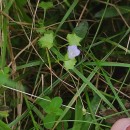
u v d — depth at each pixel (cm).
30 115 23
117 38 28
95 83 26
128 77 27
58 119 22
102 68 25
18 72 25
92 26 29
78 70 25
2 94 24
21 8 26
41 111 24
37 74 25
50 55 25
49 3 25
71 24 27
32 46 24
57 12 28
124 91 26
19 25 26
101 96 23
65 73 25
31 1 28
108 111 24
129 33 28
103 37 28
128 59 27
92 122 22
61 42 27
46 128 23
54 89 25
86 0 29
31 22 26
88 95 25
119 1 29
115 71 28
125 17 29
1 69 23
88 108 24
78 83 24
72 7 25
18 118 23
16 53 26
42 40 23
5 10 24
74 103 25
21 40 27
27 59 26
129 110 23
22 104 24
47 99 23
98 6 29
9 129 21
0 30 24
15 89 23
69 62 22
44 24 27
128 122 22
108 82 24
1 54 23
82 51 26
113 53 27
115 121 24
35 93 25
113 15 27
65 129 23
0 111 22
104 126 24
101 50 27
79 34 25
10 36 26
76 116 23
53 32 25
